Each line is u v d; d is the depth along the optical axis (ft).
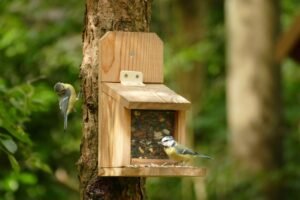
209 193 53.98
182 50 65.46
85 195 23.98
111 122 23.65
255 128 59.67
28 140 26.66
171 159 24.00
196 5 67.56
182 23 67.46
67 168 51.85
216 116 66.74
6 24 55.98
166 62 65.10
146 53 24.48
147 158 24.08
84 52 24.54
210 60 71.10
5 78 49.01
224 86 72.69
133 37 24.35
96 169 23.89
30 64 53.16
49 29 57.82
